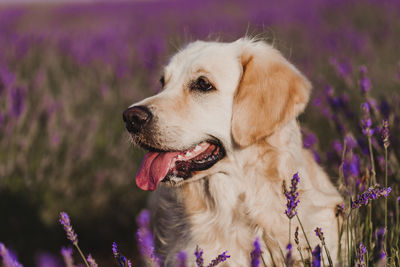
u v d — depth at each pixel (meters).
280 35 9.77
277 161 2.53
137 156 4.97
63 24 14.64
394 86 4.68
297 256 2.49
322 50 8.21
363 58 7.32
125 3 23.05
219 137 2.66
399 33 8.72
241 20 12.50
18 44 7.94
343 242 2.63
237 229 2.58
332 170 3.50
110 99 5.86
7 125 4.46
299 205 2.51
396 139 2.88
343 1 12.98
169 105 2.64
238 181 2.59
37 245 4.09
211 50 2.78
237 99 2.62
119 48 8.20
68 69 7.34
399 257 2.25
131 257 4.11
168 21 13.41
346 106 3.30
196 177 2.64
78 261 3.99
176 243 2.71
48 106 4.96
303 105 2.60
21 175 4.45
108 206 4.59
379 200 2.71
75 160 4.72
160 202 2.90
